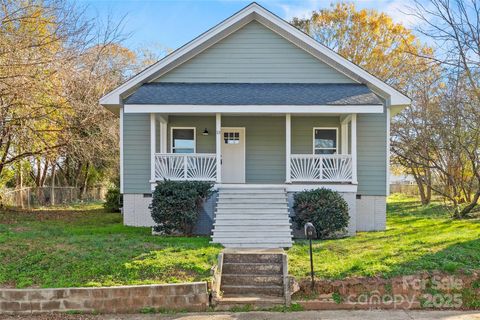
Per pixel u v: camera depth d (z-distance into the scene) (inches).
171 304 286.0
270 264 336.5
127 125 557.6
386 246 382.9
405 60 1024.2
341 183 499.8
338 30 1210.0
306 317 269.1
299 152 588.7
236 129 593.6
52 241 394.6
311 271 296.4
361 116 553.0
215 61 566.6
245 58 566.3
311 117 588.4
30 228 501.4
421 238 420.8
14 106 571.8
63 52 593.6
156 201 466.9
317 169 504.7
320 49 550.0
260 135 589.0
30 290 283.3
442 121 751.1
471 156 676.7
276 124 589.3
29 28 569.3
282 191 486.0
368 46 1182.9
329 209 451.5
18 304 281.9
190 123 592.7
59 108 618.8
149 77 556.1
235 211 455.2
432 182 962.7
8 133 606.5
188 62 566.6
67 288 285.6
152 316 274.8
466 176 792.3
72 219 648.4
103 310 282.7
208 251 359.6
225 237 408.8
